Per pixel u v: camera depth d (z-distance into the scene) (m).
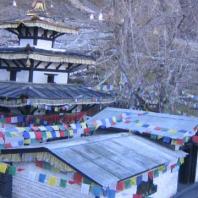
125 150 12.77
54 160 10.88
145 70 26.73
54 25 17.86
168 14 30.16
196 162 16.41
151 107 25.06
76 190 10.71
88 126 16.02
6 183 12.05
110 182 9.93
